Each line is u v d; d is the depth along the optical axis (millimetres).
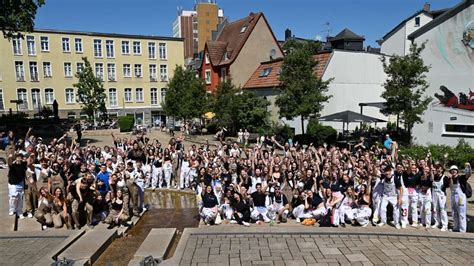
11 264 7715
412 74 20906
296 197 11414
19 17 25781
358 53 30953
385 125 32625
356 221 10461
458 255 8086
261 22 43500
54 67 49594
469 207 12062
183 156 16906
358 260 7777
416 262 7688
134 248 9031
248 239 9102
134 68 55031
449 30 21484
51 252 8148
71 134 37406
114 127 43531
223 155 16641
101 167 12711
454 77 21500
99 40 52219
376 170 11023
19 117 39438
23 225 10523
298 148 19266
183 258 7883
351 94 30922
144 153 16859
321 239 9102
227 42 46562
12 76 47219
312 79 25219
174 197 15188
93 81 44156
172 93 42125
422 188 10039
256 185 11250
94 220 10656
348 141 24953
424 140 22812
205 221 10984
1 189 14789
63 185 11570
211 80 45594
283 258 7883
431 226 10109
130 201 11680
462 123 21375
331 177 11336
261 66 38344
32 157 13086
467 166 9773
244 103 30781
